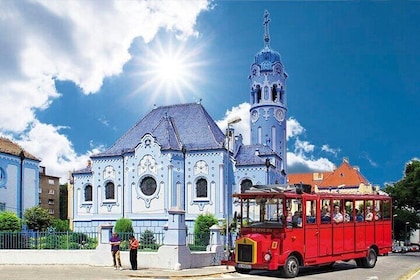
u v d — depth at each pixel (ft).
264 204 84.23
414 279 82.02
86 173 176.86
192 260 91.04
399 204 234.38
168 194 159.43
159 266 88.84
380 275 87.56
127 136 180.45
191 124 175.94
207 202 160.97
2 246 100.37
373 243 100.68
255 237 82.07
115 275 78.64
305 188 88.94
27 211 140.77
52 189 287.48
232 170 170.09
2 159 146.92
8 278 74.33
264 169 168.55
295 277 82.02
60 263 95.09
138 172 163.63
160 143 164.35
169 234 88.99
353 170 325.83
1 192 145.59
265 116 231.71
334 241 90.99
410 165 236.63
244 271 86.38
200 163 163.73
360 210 98.94
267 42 242.99
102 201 169.58
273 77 234.58
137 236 150.61
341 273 89.71
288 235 81.71
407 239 284.00
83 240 100.53
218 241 100.63
